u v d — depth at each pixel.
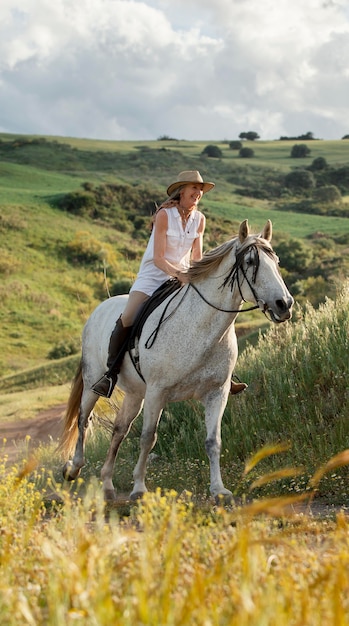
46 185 94.19
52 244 62.97
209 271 6.30
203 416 9.78
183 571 3.04
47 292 54.28
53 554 3.07
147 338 6.52
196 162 136.12
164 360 6.38
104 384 7.41
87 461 10.12
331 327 9.59
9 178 95.25
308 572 3.02
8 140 136.50
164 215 6.68
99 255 59.66
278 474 3.45
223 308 6.20
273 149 165.62
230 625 2.36
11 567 3.29
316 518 5.25
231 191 116.75
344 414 8.02
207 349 6.27
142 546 2.94
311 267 55.12
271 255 6.00
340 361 8.91
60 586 2.71
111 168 124.19
